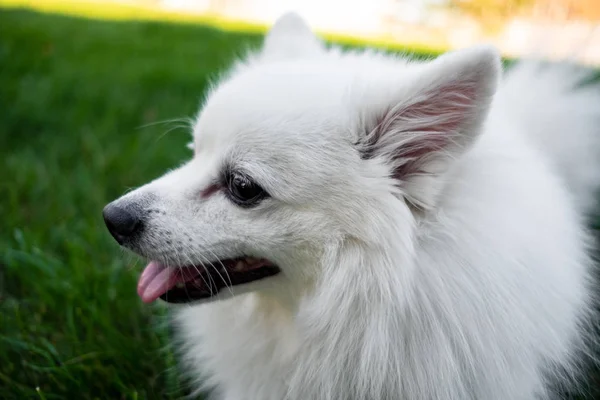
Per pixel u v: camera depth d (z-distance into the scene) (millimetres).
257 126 429
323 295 434
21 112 886
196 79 1052
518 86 612
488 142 441
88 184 727
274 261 441
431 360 434
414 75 417
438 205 427
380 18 2039
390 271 420
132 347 544
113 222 445
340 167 424
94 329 560
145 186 458
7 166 766
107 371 523
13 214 676
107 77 1051
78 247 627
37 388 485
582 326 504
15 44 1217
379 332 428
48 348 525
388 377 438
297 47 501
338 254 429
